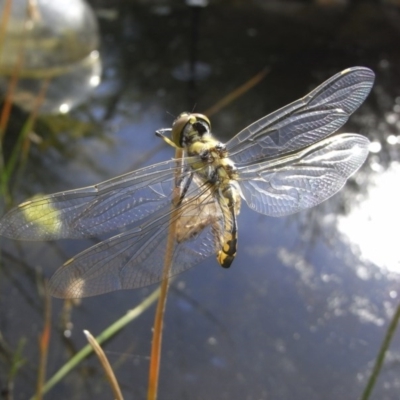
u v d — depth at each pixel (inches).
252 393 5.7
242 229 7.5
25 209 3.7
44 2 9.5
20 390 5.6
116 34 11.6
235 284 6.8
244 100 9.8
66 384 5.7
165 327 6.3
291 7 12.4
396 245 7.3
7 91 9.4
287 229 7.5
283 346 6.2
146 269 3.9
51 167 8.2
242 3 12.5
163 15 12.2
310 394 5.7
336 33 11.6
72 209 3.8
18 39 9.3
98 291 3.8
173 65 10.7
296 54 11.1
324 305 6.6
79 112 9.3
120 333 6.2
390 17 11.9
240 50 11.2
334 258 7.1
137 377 5.8
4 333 6.1
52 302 6.5
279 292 6.7
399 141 8.9
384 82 10.3
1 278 6.7
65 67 10.0
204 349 6.1
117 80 10.2
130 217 4.0
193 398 5.6
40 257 7.0
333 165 4.2
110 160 8.4
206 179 4.1
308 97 4.3
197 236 4.0
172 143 4.2
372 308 6.6
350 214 7.7
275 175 4.2
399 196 8.0
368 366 6.0
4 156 8.3
